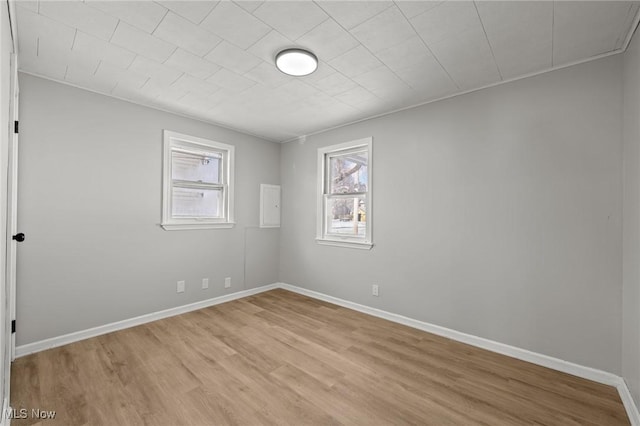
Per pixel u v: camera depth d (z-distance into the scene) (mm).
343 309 3529
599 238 2041
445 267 2775
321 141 3939
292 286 4312
